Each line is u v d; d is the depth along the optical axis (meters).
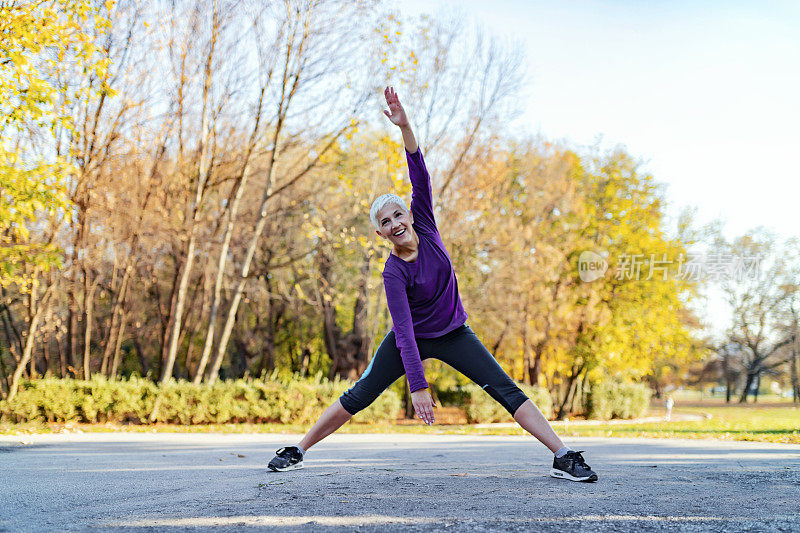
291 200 19.59
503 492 2.69
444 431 12.45
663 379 47.81
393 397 16.50
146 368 26.45
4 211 9.07
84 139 13.59
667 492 2.70
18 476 3.61
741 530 1.96
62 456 5.24
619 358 22.36
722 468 3.87
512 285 21.08
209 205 19.11
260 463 4.49
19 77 8.39
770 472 3.56
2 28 8.16
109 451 5.90
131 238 16.98
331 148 16.30
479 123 18.72
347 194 18.69
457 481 3.06
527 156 23.30
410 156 3.15
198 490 2.89
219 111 15.45
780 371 41.31
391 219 2.98
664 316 23.38
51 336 20.41
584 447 6.50
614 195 22.75
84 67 8.81
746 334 38.28
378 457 5.04
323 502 2.46
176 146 16.73
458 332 3.16
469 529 1.96
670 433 10.55
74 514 2.31
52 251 10.13
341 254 22.03
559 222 22.61
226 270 21.02
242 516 2.19
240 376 28.42
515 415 3.16
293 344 29.64
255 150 17.06
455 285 3.13
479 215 20.86
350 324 28.73
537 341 22.27
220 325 25.67
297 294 23.53
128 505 2.50
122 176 15.98
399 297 2.99
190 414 14.83
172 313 15.55
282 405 15.45
